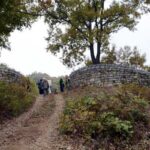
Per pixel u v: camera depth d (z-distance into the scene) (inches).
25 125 767.1
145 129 686.5
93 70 1373.0
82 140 632.4
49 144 611.5
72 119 717.3
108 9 1584.6
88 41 1569.9
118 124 651.5
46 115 858.8
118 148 609.6
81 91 1216.2
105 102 799.7
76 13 1589.6
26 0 1483.8
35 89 1589.6
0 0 778.2
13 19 852.6
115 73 1326.3
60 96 1198.3
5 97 935.0
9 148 592.4
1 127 750.5
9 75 1302.9
